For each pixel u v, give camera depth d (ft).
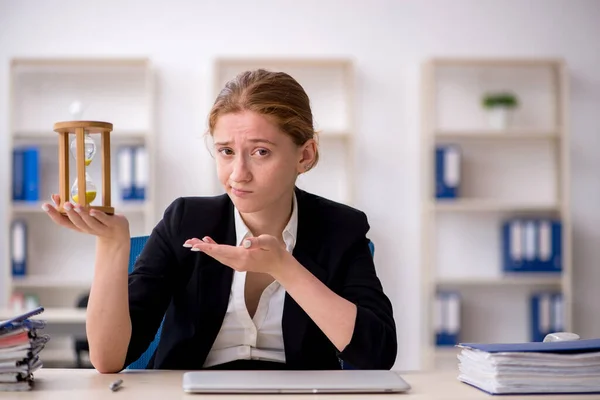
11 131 15.07
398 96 16.25
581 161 16.47
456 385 4.20
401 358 16.03
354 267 5.22
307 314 4.99
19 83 15.83
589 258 16.46
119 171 15.20
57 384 4.15
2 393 3.87
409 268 16.12
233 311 5.10
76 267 15.85
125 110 15.94
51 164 15.85
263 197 4.58
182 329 5.15
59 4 15.88
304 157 4.83
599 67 16.42
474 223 16.48
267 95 4.51
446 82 16.39
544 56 16.42
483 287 16.37
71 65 15.87
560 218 16.14
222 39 16.08
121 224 4.50
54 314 12.83
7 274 14.97
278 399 3.72
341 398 3.78
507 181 16.49
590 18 16.42
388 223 16.15
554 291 16.26
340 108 16.21
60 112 15.85
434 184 15.52
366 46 16.25
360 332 4.51
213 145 4.67
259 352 5.08
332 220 5.32
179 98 15.98
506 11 16.38
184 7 16.06
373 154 16.19
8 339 3.98
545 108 16.52
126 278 4.65
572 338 4.66
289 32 16.17
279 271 4.39
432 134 15.51
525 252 15.49
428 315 15.53
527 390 3.89
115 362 4.61
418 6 16.30
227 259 4.26
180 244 5.19
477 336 16.30
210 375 4.17
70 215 4.33
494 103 15.76
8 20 15.79
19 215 15.74
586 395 3.89
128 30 15.97
